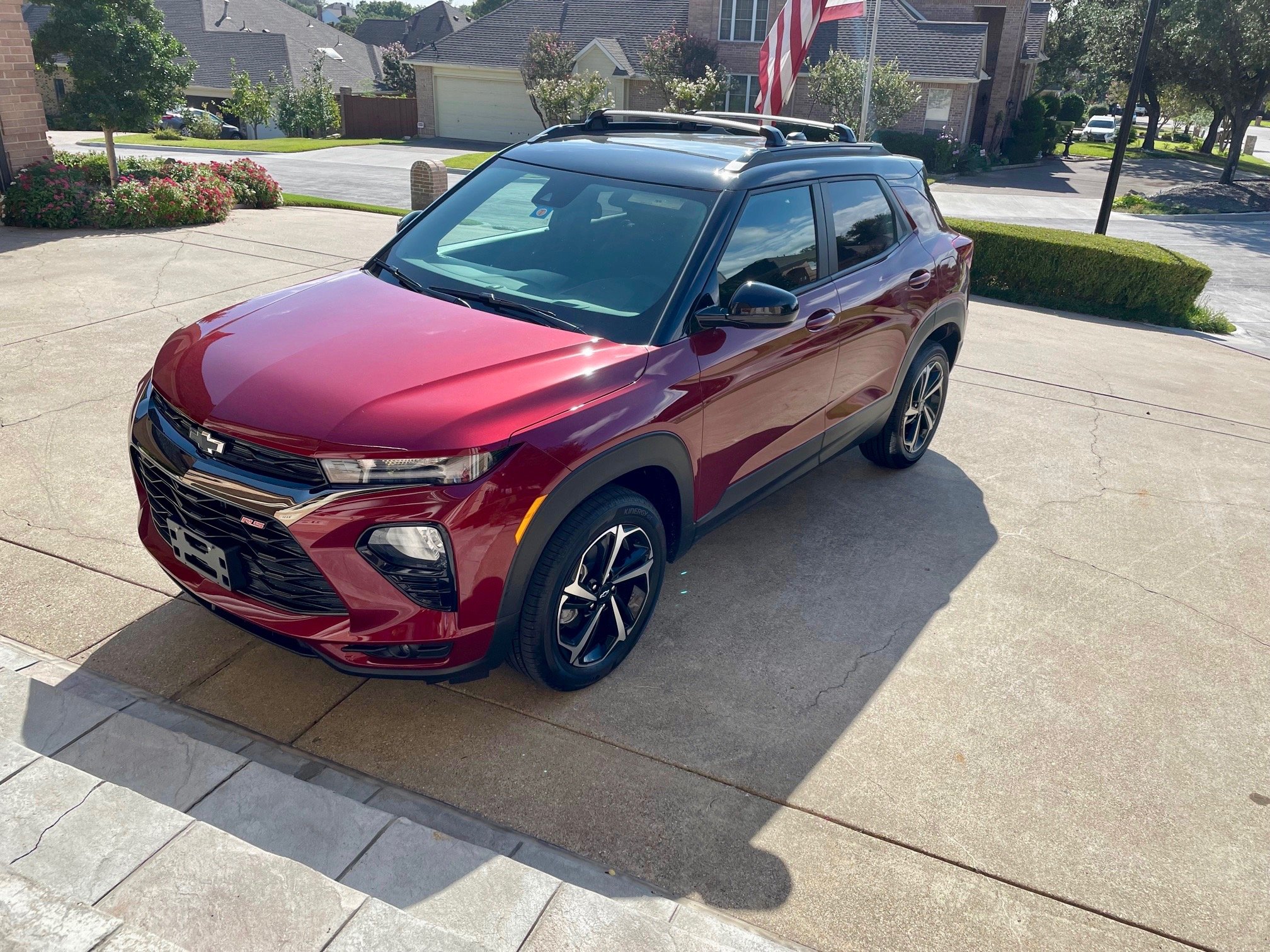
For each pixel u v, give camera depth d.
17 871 2.02
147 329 6.63
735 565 4.29
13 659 3.12
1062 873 2.69
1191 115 50.50
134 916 1.99
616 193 3.69
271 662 3.27
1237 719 3.47
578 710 3.20
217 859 2.16
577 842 2.64
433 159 27.77
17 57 10.23
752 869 2.61
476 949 2.00
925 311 4.85
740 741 3.12
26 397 5.25
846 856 2.68
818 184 4.09
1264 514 5.27
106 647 3.25
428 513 2.57
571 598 3.02
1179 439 6.40
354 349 2.96
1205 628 4.07
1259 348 10.88
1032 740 3.26
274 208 13.07
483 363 2.91
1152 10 12.72
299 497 2.55
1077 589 4.32
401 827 2.50
